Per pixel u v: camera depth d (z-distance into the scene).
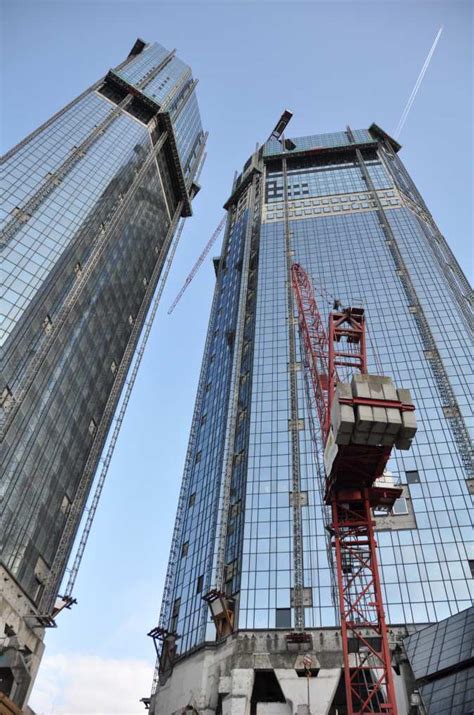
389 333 104.19
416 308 108.75
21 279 82.00
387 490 56.69
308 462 88.88
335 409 52.47
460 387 93.44
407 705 59.88
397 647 65.00
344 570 61.88
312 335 99.56
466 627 58.88
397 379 96.12
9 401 72.25
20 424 74.00
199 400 125.25
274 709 63.16
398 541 75.50
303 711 61.47
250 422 97.12
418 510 78.38
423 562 73.19
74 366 92.75
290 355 107.19
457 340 101.62
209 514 93.38
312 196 153.12
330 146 173.75
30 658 68.25
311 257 127.75
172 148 157.25
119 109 140.00
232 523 87.06
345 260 124.38
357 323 70.50
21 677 63.12
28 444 75.56
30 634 70.38
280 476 88.06
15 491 71.44
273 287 123.56
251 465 90.50
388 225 133.88
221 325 137.62
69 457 88.62
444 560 73.19
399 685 61.53
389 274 118.19
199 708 67.06
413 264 120.00
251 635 69.56
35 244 88.44
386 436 51.19
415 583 71.31
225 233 170.75
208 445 108.69
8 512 69.44
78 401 93.69
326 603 71.44
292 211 148.38
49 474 81.19
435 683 57.47
